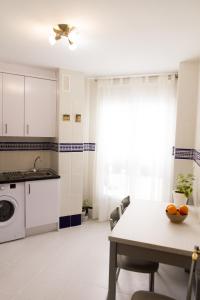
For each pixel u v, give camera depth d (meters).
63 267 2.53
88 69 3.36
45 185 3.24
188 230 1.71
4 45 2.43
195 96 2.85
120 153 3.73
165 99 3.42
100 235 3.32
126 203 2.49
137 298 1.45
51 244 3.02
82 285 2.25
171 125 3.40
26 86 3.21
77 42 2.22
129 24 1.91
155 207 2.23
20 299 2.04
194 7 1.63
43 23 1.92
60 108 3.39
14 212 3.04
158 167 3.51
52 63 3.09
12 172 3.52
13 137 3.52
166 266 2.58
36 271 2.44
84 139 3.96
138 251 1.56
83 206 4.01
